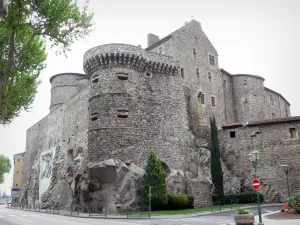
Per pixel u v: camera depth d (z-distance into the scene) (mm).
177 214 31219
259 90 61375
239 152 47750
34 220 28047
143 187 35844
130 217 29750
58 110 61062
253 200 42688
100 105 40094
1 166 97312
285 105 74500
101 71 41469
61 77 66750
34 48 18453
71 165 48375
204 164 45625
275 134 45750
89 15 18875
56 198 50969
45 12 16609
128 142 38969
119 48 41250
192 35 52906
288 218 22781
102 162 37156
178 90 46031
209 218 27031
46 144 65562
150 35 55031
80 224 22781
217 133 45531
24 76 19203
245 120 57875
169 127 43281
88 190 37688
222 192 42094
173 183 39781
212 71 54688
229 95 58906
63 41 18156
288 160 43969
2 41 17359
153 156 36969
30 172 73938
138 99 41469
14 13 15555
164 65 45000
